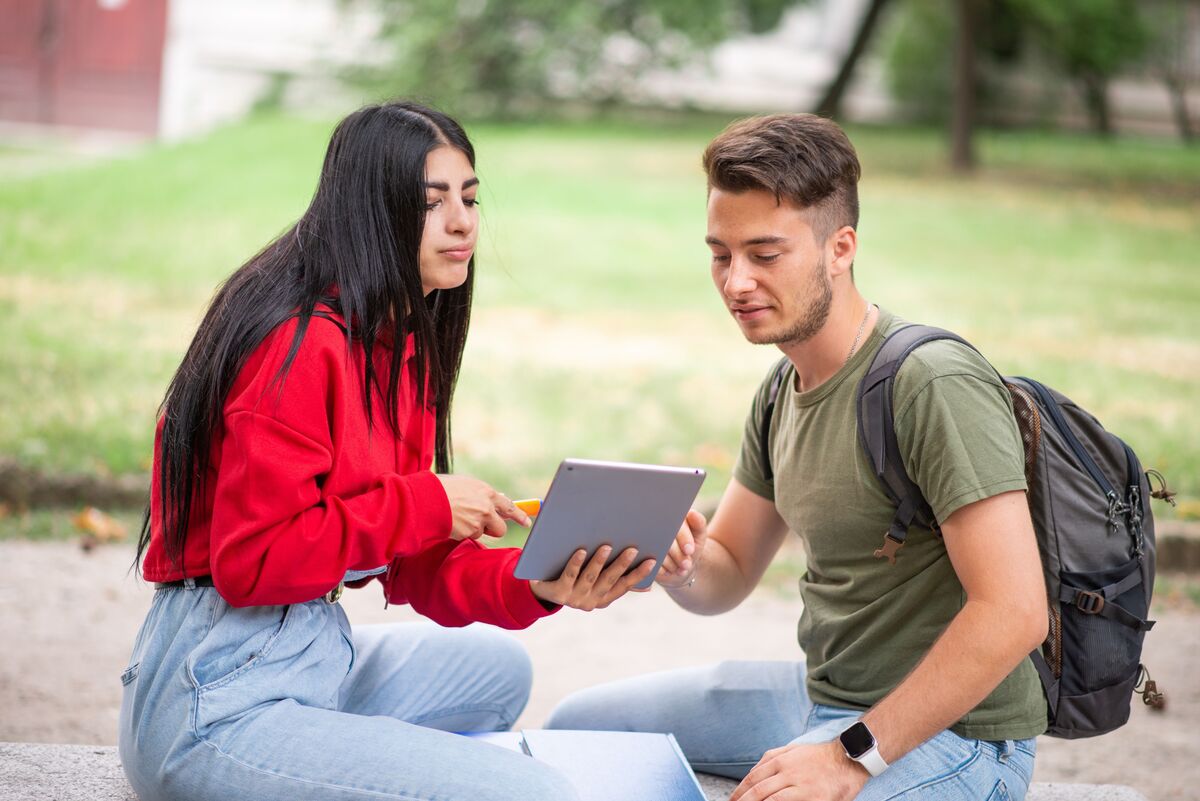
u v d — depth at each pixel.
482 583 2.64
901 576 2.53
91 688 4.13
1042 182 14.93
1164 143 18.59
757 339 2.50
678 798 2.45
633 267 10.59
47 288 8.97
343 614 2.58
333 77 16.52
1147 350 8.74
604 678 4.52
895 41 18.75
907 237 11.94
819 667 2.66
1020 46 19.14
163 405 2.46
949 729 2.50
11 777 2.77
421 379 2.55
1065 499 2.48
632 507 2.43
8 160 13.69
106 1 15.98
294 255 2.45
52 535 5.46
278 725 2.34
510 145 14.76
